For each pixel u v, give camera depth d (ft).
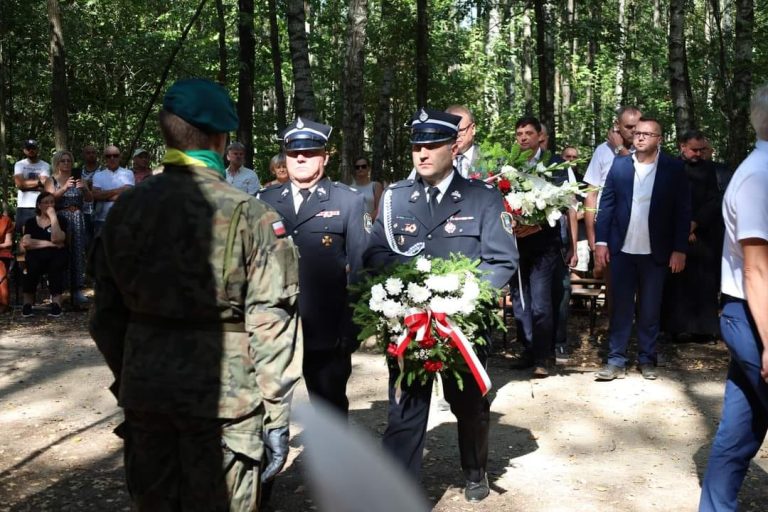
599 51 92.58
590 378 23.67
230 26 77.97
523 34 93.71
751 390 12.59
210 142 9.52
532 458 17.35
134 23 80.74
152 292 9.03
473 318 13.41
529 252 23.15
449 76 74.49
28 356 27.27
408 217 14.48
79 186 36.29
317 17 77.05
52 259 34.60
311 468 16.38
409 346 12.95
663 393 22.11
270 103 94.17
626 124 26.91
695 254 27.73
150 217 9.12
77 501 15.46
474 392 14.28
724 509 12.81
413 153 14.42
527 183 20.45
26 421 20.34
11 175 70.59
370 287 13.66
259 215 9.29
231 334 9.16
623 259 23.25
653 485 15.93
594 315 29.19
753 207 11.78
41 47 74.74
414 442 13.51
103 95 81.30
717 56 55.21
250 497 9.26
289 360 9.17
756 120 12.12
